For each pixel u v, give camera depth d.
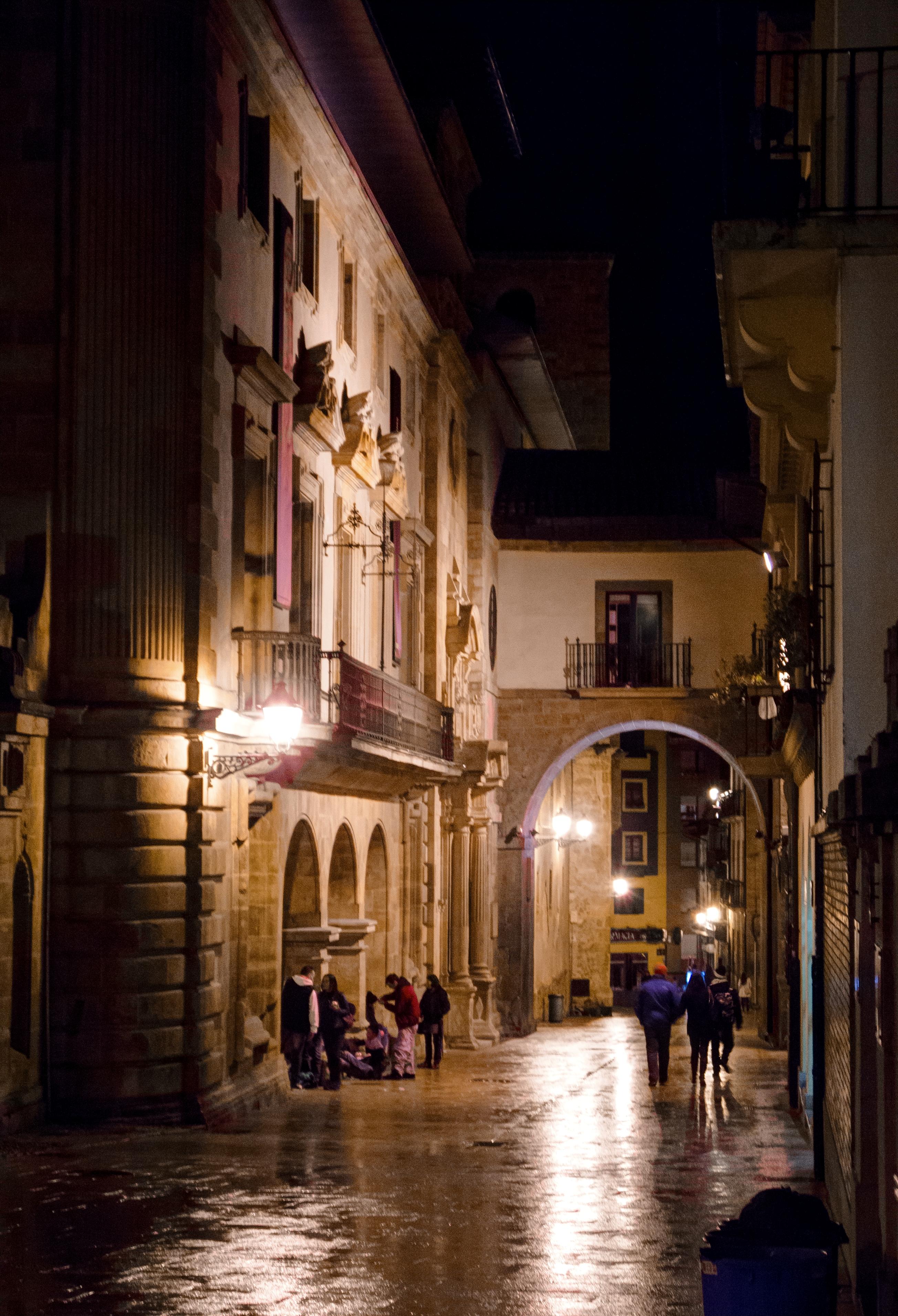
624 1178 16.67
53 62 19.91
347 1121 21.41
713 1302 8.05
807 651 19.19
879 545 13.50
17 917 18.70
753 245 13.64
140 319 19.95
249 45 22.56
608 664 45.78
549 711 46.16
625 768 89.38
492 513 45.91
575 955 63.84
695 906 89.25
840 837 12.90
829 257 13.76
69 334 19.75
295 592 26.66
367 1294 10.90
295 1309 10.43
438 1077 30.42
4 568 19.42
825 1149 17.06
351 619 29.55
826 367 15.15
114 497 19.73
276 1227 13.12
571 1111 24.14
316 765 24.88
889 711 10.00
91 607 19.55
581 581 46.25
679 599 45.84
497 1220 13.78
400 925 34.06
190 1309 10.38
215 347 20.92
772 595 22.20
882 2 13.80
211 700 20.47
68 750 19.33
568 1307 10.61
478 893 41.22
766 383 16.73
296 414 25.31
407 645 35.56
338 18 31.86
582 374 62.69
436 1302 10.70
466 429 43.25
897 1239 9.41
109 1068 19.20
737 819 61.78
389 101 34.94
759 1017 48.16
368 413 30.72
